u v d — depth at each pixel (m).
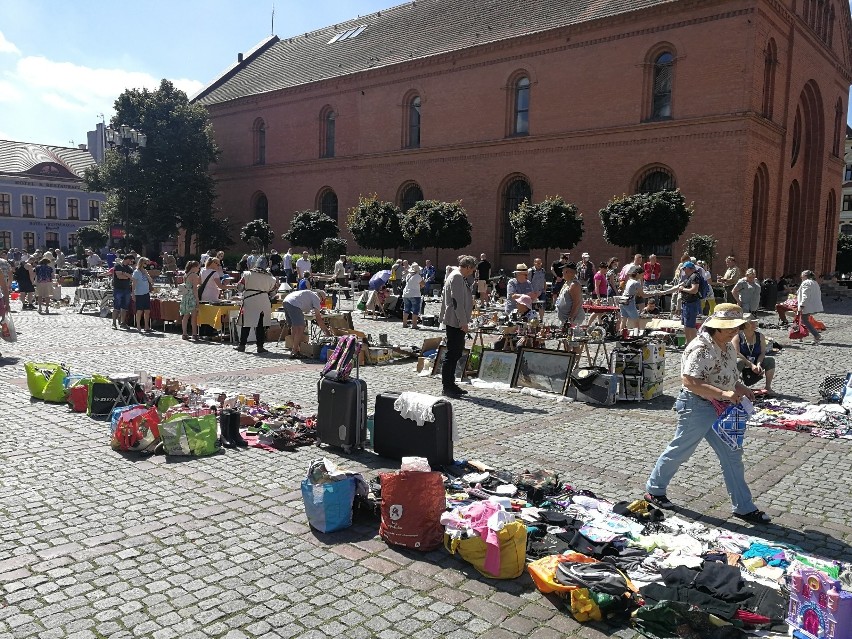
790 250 33.81
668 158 26.66
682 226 23.77
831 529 5.40
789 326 19.17
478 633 3.85
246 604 4.11
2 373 11.11
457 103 33.56
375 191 37.56
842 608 3.62
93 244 53.25
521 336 11.50
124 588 4.27
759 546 4.88
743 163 24.89
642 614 3.92
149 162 40.84
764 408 9.43
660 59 27.19
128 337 15.83
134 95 40.53
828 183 34.88
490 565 4.48
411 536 4.86
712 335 5.53
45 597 4.14
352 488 5.29
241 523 5.31
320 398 7.33
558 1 31.34
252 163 44.69
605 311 16.12
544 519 5.21
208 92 48.19
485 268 24.73
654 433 8.17
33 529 5.11
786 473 6.77
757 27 24.58
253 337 14.66
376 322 19.61
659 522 5.36
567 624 3.96
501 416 8.95
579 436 8.01
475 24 34.38
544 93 30.22
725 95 25.19
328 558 4.75
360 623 3.92
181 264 43.38
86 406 8.66
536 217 26.72
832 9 32.47
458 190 33.78
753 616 3.89
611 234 24.77
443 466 6.61
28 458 6.77
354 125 38.44
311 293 13.45
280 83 42.78
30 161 59.75
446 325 10.03
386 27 40.22
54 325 17.95
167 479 6.27
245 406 8.61
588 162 28.95
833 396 9.81
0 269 13.99
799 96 29.36
